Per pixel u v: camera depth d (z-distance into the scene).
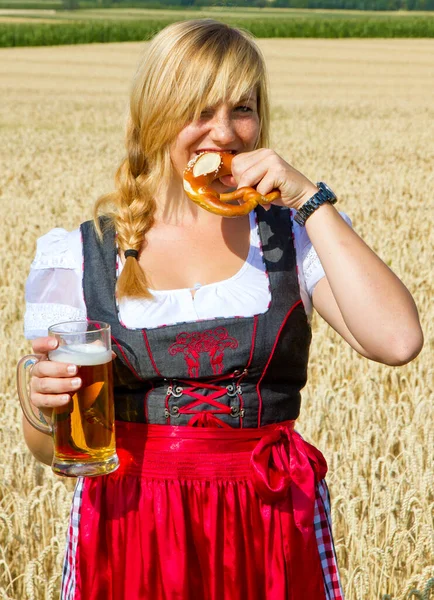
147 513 2.12
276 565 2.11
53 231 2.40
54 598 3.35
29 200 14.14
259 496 2.12
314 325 7.43
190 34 2.14
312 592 2.13
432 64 51.62
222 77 2.09
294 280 2.25
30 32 61.62
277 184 2.05
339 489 3.89
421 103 33.88
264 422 2.19
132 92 2.27
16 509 3.85
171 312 2.18
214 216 2.28
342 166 18.61
